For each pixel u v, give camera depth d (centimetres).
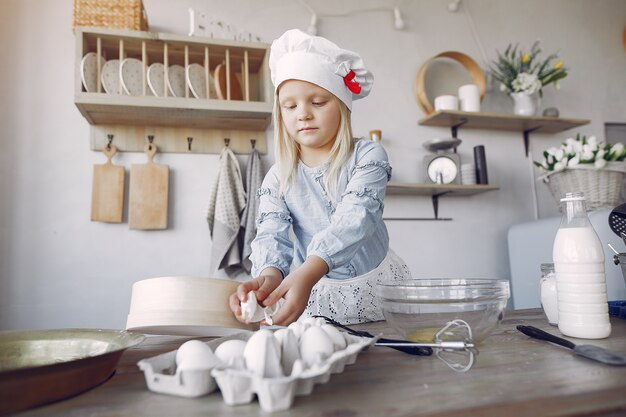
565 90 275
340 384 49
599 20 287
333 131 100
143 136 209
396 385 48
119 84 191
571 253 73
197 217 213
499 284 64
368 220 88
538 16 277
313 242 82
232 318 70
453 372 52
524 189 262
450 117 235
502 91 263
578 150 211
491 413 40
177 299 68
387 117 243
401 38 251
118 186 203
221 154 213
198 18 218
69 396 46
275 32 231
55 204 199
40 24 205
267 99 202
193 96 200
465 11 264
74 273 198
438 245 244
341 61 99
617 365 53
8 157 196
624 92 285
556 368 53
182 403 43
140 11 194
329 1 241
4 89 198
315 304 116
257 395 44
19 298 192
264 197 116
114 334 61
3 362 56
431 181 233
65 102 204
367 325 91
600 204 207
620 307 91
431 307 62
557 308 78
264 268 96
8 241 193
